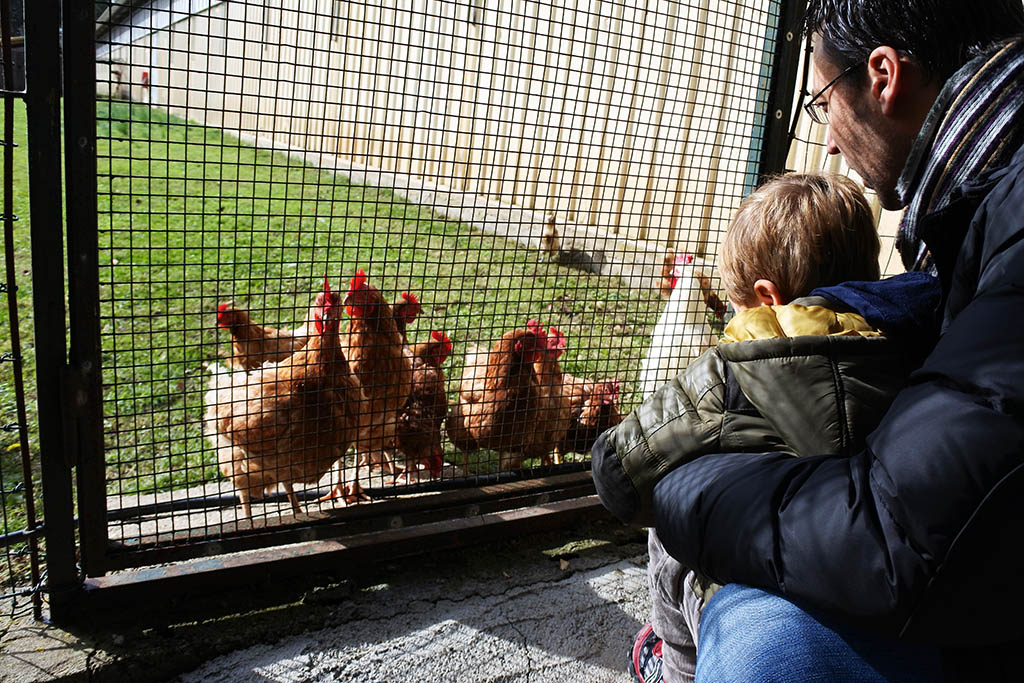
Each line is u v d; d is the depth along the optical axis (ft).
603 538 9.30
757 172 9.98
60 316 6.25
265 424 7.80
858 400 4.19
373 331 9.14
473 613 7.73
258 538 7.55
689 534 4.26
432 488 8.87
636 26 19.11
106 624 7.06
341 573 8.14
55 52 5.71
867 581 3.38
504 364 9.66
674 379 5.11
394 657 7.02
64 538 6.78
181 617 7.25
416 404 10.14
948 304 3.86
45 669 6.45
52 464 6.55
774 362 4.33
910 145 4.64
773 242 5.51
